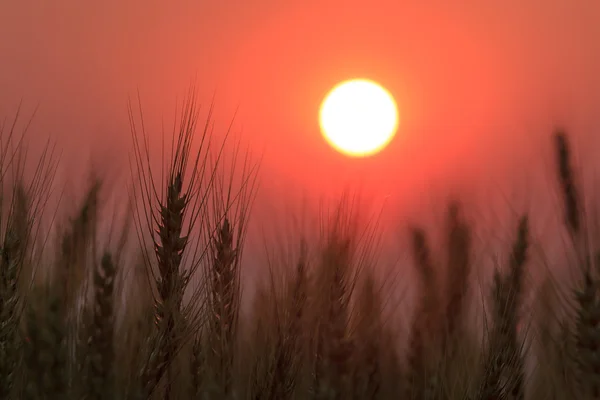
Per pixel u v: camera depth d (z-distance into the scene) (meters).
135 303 1.26
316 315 1.25
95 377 1.22
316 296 1.25
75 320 1.23
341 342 1.21
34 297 1.22
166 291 1.24
